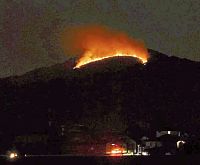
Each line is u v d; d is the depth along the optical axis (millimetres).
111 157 118562
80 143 131625
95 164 95938
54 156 126188
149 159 105250
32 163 103500
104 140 132375
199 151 116438
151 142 128250
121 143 129750
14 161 111000
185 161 94562
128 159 109125
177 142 124125
